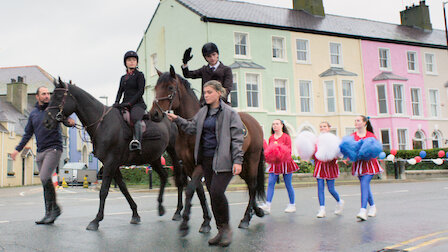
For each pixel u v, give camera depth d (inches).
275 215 299.4
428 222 255.9
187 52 258.1
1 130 1230.9
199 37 960.9
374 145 265.6
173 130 297.0
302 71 1056.2
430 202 371.9
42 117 262.1
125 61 264.7
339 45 1121.4
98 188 866.1
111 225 256.5
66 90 238.2
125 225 256.5
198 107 238.8
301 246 189.6
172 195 546.9
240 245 192.5
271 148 301.0
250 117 251.6
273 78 1012.5
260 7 1136.2
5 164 1253.1
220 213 186.5
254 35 1002.7
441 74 1277.1
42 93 263.7
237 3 1111.0
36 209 374.6
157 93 221.8
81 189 872.9
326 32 1091.3
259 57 1002.7
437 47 1274.6
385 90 1127.6
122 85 265.4
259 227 244.5
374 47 1163.9
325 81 1074.7
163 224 260.8
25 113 1572.3
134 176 796.0
